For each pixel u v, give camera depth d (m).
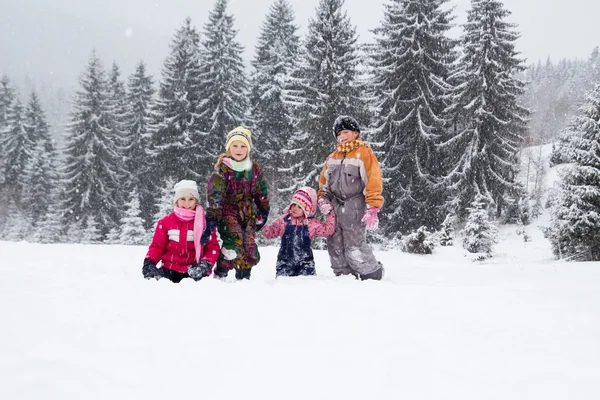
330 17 20.52
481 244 16.86
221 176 3.80
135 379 1.26
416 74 22.91
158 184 28.41
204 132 27.39
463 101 22.88
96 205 30.45
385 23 24.80
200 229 3.64
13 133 39.84
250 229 3.89
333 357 1.46
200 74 28.06
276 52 32.94
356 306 2.23
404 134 23.06
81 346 1.53
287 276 3.83
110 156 31.52
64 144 31.86
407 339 1.68
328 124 20.25
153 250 3.63
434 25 23.53
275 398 1.16
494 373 1.33
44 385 1.19
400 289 2.73
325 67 19.94
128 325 1.80
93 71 31.70
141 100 35.62
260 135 30.70
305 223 4.22
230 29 29.25
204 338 1.66
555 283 3.94
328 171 4.30
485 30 22.36
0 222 35.91
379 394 1.18
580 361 1.44
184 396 1.16
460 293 2.67
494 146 22.52
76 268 3.92
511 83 22.81
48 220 30.81
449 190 22.36
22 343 1.55
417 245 13.36
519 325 1.92
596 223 15.57
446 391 1.20
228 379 1.27
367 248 4.12
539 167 32.47
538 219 25.98
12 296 2.31
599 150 16.39
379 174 4.06
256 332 1.75
